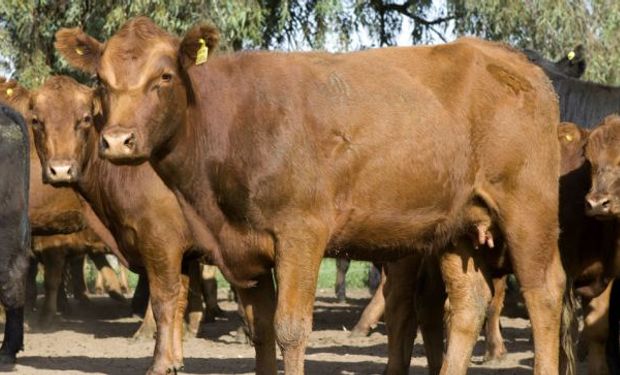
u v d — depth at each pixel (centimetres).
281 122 1010
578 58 1959
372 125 1046
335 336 1930
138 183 1387
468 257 1174
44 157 1469
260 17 2358
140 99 942
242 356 1680
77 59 998
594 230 1290
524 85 1137
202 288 2197
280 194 999
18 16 2445
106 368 1516
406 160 1056
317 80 1045
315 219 1013
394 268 1271
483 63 1132
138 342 1855
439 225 1101
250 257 1023
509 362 1568
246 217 1008
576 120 1638
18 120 1465
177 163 1006
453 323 1178
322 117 1027
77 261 2525
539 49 2577
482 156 1109
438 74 1106
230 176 1006
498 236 1154
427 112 1075
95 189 1459
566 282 1245
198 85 1012
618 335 1394
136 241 1399
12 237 1463
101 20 2403
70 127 1451
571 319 1238
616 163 1238
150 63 949
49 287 2070
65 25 2497
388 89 1069
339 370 1477
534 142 1129
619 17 2580
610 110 1622
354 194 1042
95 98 1449
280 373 1497
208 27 956
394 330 1277
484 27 2609
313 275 1009
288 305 996
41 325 2069
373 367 1509
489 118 1111
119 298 2616
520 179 1121
